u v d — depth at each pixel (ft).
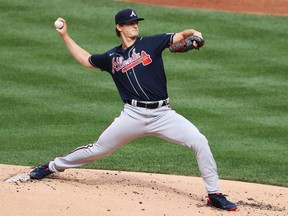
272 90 172.45
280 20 229.86
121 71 94.63
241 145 136.87
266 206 98.73
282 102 164.66
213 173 94.84
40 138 138.10
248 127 147.95
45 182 99.91
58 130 143.43
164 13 231.30
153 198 96.17
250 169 123.24
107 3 239.30
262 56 196.65
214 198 94.27
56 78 176.45
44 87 170.40
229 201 94.89
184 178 113.29
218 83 176.45
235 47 203.10
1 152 128.98
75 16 224.33
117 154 130.52
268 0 252.01
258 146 136.56
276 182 116.16
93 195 94.32
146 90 93.97
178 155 130.93
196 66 188.44
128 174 112.47
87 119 150.41
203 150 94.32
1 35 206.18
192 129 95.04
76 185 99.50
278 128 147.64
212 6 243.19
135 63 93.66
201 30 215.92
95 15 225.97
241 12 237.45
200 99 165.37
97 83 174.60
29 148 131.95
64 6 233.76
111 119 150.61
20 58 189.47
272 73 184.44
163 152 132.77
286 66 189.26
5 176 105.19
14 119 149.59
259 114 156.56
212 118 152.97
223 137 141.38
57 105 158.81
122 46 95.81
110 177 107.86
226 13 234.79
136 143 139.03
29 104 159.02
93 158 99.40
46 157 125.90
